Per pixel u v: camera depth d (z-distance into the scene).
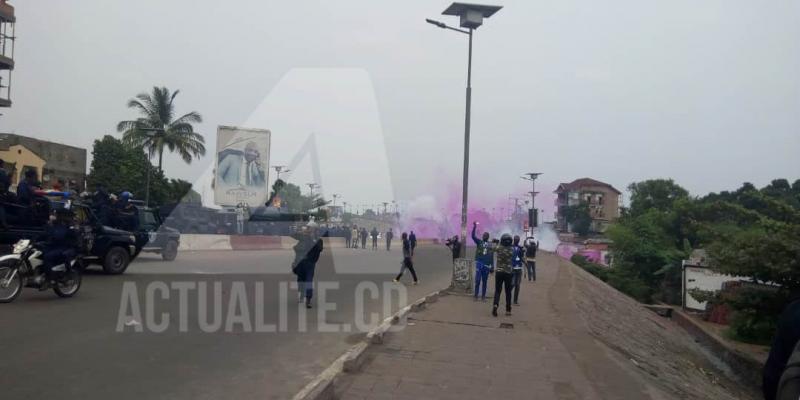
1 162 14.06
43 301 11.52
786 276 20.36
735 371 20.69
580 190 95.44
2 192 13.80
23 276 11.45
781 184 65.88
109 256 16.14
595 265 48.25
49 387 6.19
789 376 5.38
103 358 7.48
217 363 7.68
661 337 23.88
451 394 7.25
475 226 17.61
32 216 14.14
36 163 39.75
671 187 75.00
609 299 28.00
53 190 16.80
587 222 88.31
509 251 14.16
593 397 7.60
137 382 6.59
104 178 45.31
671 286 40.22
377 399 6.81
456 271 18.84
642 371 10.10
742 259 21.08
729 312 28.89
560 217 95.50
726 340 24.38
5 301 11.10
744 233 23.11
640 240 43.41
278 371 7.56
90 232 15.50
